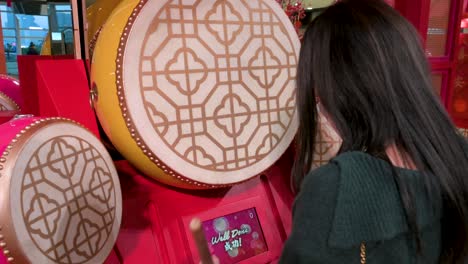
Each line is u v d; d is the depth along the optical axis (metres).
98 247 0.66
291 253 0.54
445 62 2.01
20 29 2.81
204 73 0.76
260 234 0.91
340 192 0.51
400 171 0.54
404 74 0.55
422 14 1.79
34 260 0.55
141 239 0.78
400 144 0.57
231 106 0.80
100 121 0.78
